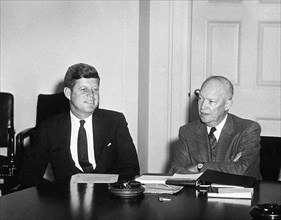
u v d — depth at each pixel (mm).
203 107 2486
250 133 2504
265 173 2508
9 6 4102
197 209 1713
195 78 4344
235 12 4266
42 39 4090
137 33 3973
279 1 4211
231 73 4289
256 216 1590
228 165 2369
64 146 2646
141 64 4070
